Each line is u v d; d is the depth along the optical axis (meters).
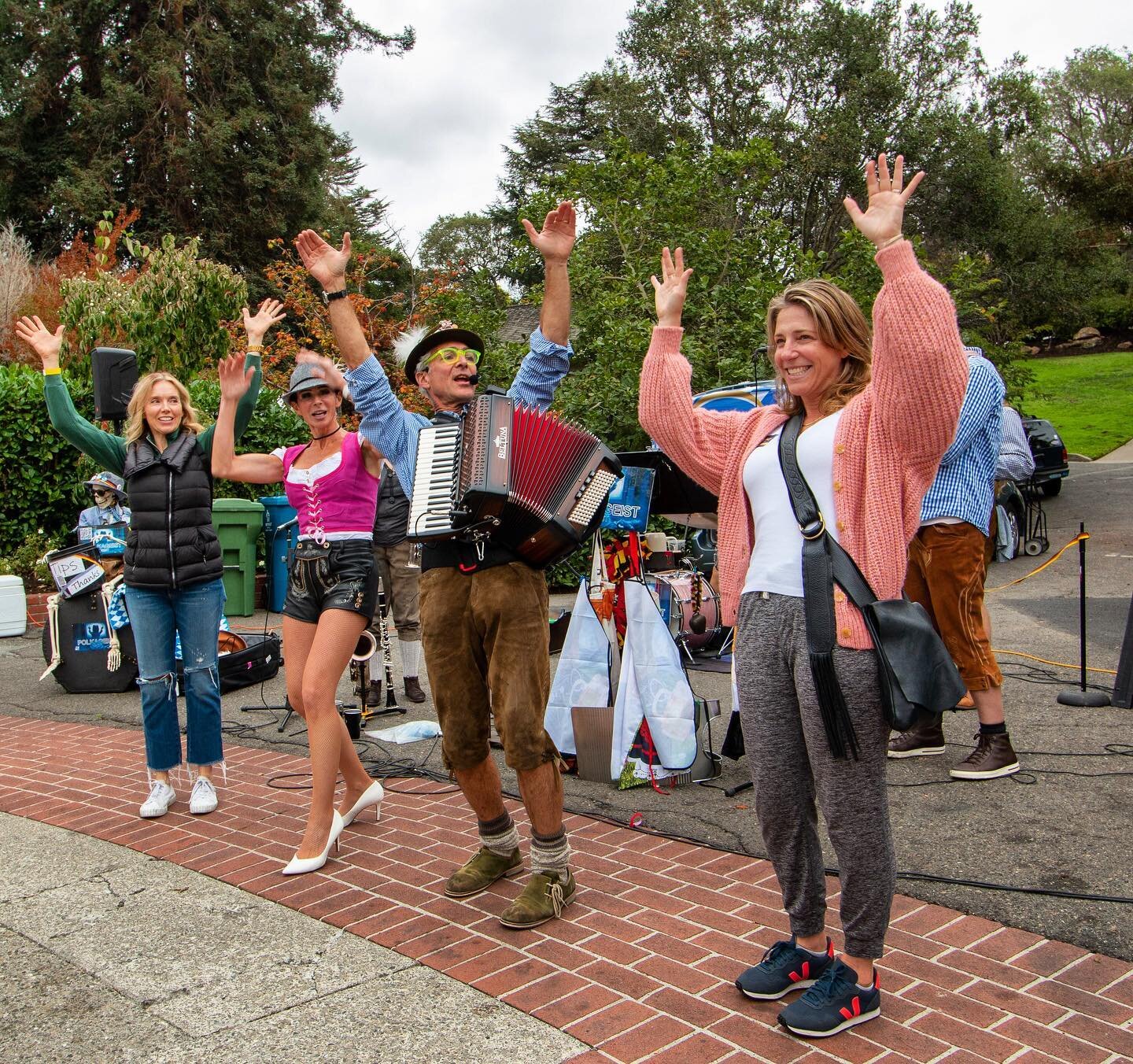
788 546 2.58
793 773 2.62
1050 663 6.83
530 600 3.26
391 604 6.59
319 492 3.89
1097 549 12.63
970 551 4.40
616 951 3.09
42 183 27.84
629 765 4.71
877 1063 2.44
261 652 7.40
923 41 24.91
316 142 29.16
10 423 10.83
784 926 3.22
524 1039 2.62
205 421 11.66
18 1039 2.73
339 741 3.93
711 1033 2.61
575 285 12.44
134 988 2.99
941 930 3.13
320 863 3.85
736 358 11.47
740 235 13.70
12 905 3.62
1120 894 3.31
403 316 20.97
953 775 4.49
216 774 5.18
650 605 4.79
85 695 7.31
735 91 25.45
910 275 2.30
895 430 2.40
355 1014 2.79
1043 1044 2.51
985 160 24.19
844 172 23.92
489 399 3.19
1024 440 7.05
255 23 28.44
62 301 17.44
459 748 3.45
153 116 26.97
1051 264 25.27
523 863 3.84
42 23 27.66
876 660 2.42
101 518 7.40
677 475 4.82
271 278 20.84
